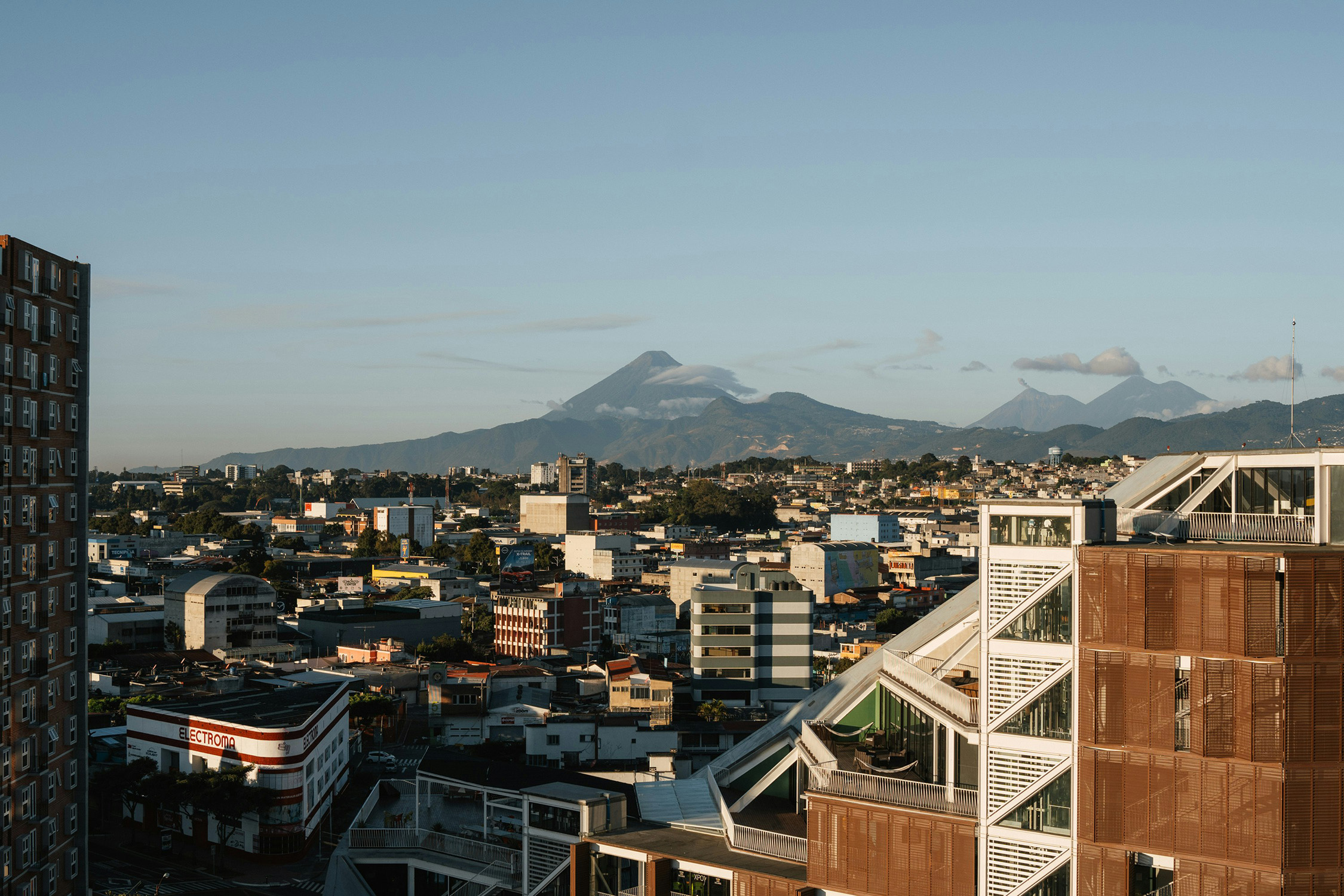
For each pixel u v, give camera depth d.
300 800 121.12
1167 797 54.41
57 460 82.88
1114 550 56.19
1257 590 52.91
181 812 124.50
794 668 186.38
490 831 98.75
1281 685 52.44
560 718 161.88
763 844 70.38
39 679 79.56
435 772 120.44
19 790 76.88
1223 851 53.06
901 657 71.38
